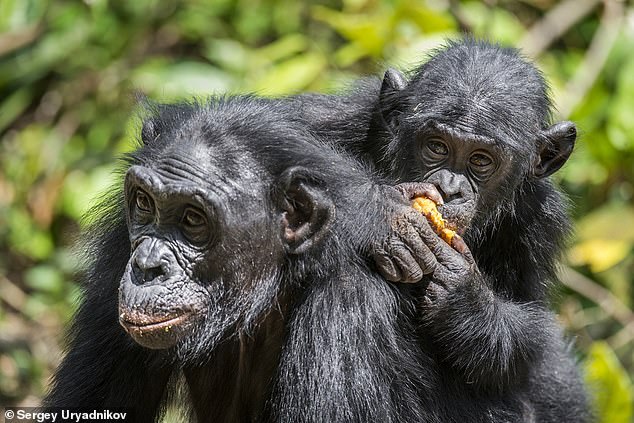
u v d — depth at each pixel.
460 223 11.67
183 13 20.03
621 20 18.48
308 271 9.76
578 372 14.27
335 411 9.41
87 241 11.04
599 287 17.83
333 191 9.76
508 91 12.14
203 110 9.95
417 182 11.80
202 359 10.15
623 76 17.81
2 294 18.00
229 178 9.39
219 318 9.55
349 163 10.46
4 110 19.53
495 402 11.33
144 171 9.25
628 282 18.12
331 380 9.46
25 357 16.91
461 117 11.86
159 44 20.25
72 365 10.56
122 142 17.28
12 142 19.52
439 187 11.72
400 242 10.11
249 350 10.23
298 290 9.87
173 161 9.36
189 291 9.35
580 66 18.28
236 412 10.54
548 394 13.12
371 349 9.67
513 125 12.01
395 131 12.52
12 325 17.56
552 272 13.12
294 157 9.64
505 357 11.09
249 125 9.70
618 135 17.69
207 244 9.38
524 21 19.98
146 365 10.52
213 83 18.41
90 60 19.73
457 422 10.79
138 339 9.23
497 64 12.44
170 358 10.29
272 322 10.07
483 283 11.12
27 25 18.97
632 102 17.70
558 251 13.17
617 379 15.30
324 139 11.84
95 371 10.45
